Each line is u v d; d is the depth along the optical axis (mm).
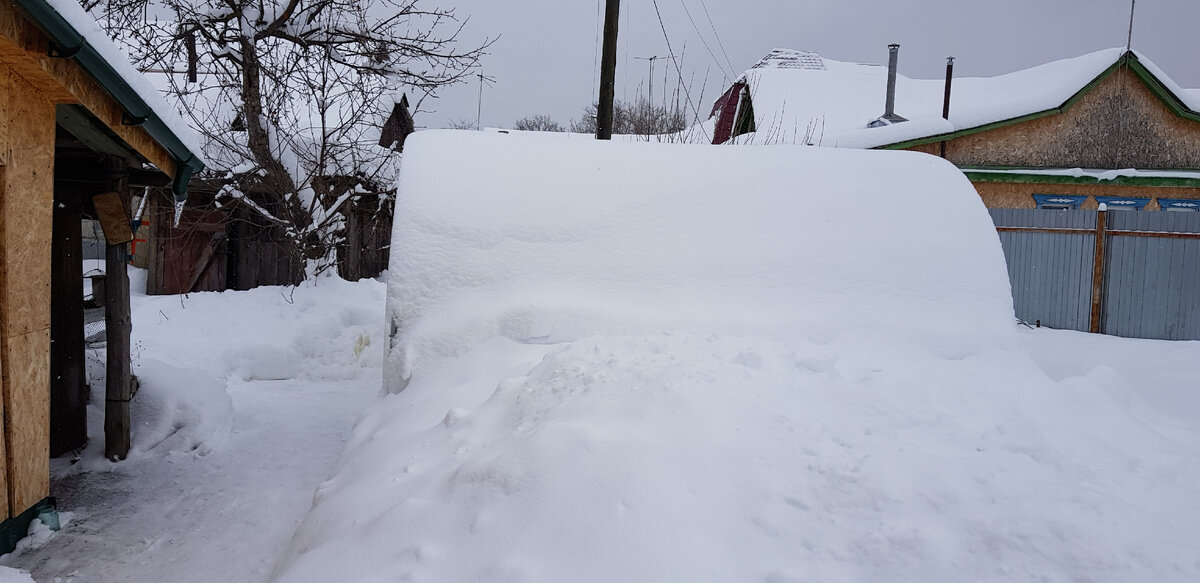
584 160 6191
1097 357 8688
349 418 6914
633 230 5570
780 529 2428
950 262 5543
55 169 5504
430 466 3422
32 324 4090
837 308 5160
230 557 3957
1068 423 3789
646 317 4910
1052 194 15102
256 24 11531
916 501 2486
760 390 3266
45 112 4156
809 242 5562
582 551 2430
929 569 2215
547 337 4766
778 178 6055
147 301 10578
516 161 6094
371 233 13641
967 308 5281
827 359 3719
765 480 2643
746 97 19734
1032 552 2236
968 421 3229
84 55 3791
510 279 5289
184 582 3668
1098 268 12141
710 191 5887
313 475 5301
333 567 2727
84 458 5484
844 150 6590
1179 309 11766
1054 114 14727
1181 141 15156
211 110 12320
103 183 5484
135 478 5176
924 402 3408
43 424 4246
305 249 11266
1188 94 15945
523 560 2434
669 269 5348
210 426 6133
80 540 4152
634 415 3064
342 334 9539
